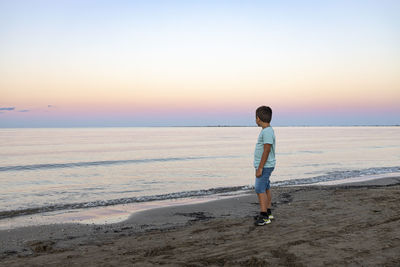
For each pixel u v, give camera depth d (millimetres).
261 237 4422
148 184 14414
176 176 17047
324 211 6105
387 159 25562
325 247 3857
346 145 47125
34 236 5500
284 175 16625
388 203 6652
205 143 58469
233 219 5801
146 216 7098
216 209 7703
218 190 11797
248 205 8164
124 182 15047
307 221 5301
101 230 5918
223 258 3611
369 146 44188
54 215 7859
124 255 3891
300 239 4230
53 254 4117
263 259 3480
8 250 4676
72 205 9312
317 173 17234
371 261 3365
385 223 4996
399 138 77000
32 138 87812
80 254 4035
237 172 18625
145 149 41531
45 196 11750
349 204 6711
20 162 25328
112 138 87312
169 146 48719
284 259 3484
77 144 55875
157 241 4480
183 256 3732
